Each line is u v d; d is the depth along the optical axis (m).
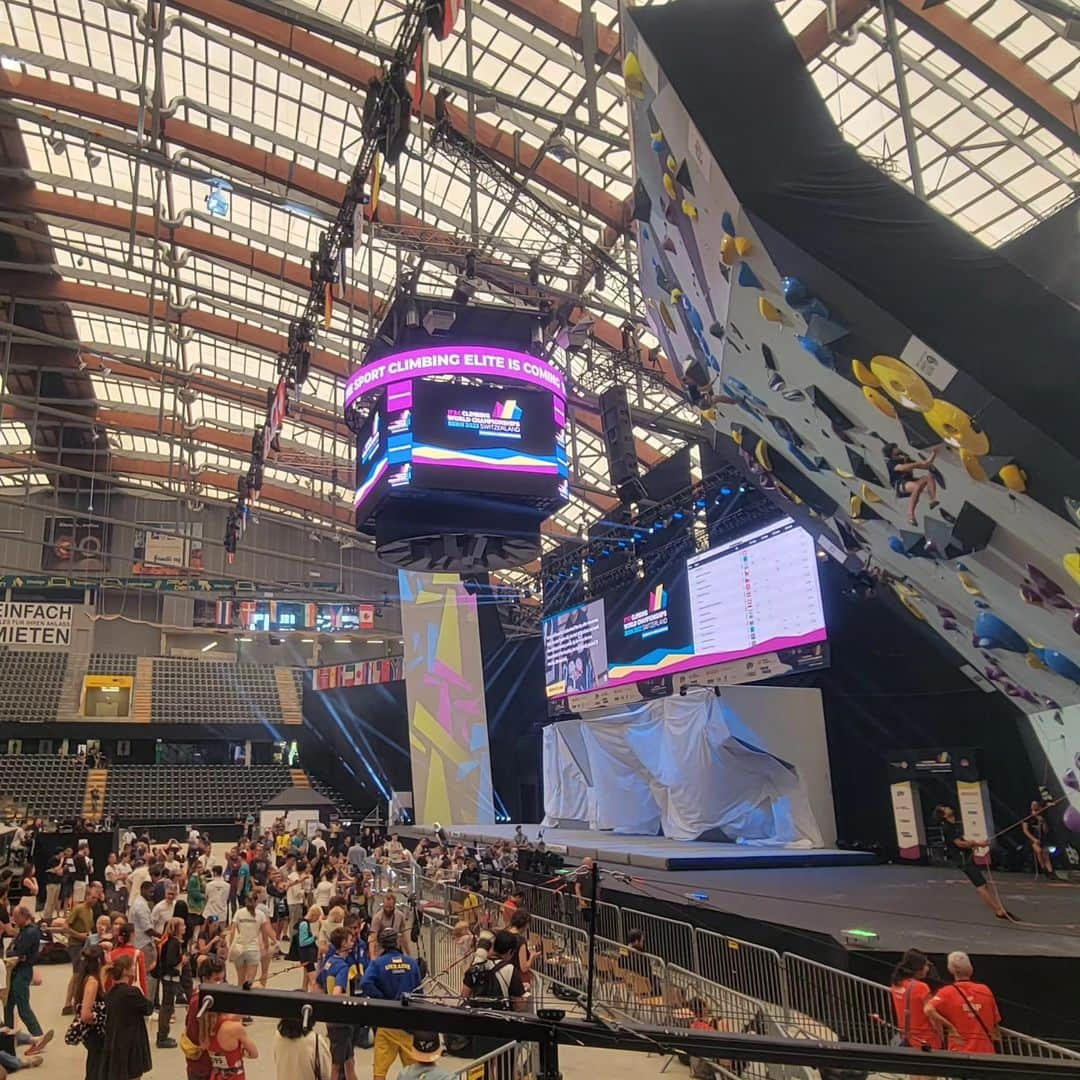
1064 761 10.01
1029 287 5.27
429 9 9.49
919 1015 4.67
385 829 26.09
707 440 18.23
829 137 5.77
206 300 24.11
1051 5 7.40
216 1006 1.67
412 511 10.77
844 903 8.59
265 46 16.03
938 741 13.07
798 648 14.70
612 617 20.84
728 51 6.02
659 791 16.42
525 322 12.46
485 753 25.69
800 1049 1.62
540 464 10.71
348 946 6.68
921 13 12.05
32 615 36.56
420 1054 4.31
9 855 15.95
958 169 14.75
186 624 39.28
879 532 8.84
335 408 29.25
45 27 17.34
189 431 31.33
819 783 13.88
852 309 5.53
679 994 6.82
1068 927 7.21
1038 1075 1.58
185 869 12.22
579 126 12.81
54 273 23.81
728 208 5.91
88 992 5.59
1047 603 6.84
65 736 31.97
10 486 35.06
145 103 16.50
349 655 41.41
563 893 9.95
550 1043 1.67
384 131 11.43
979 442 5.38
